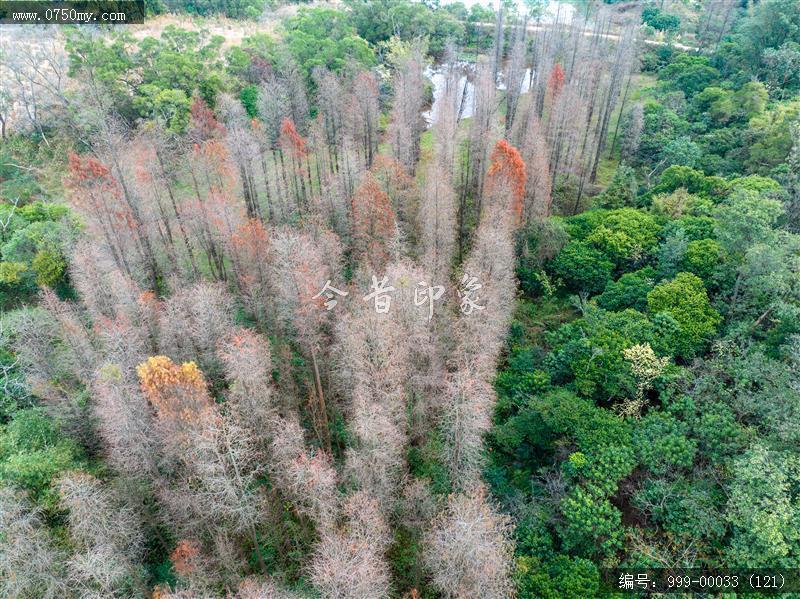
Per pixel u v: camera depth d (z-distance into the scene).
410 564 28.94
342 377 34.81
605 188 59.53
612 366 34.66
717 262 41.22
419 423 34.00
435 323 38.59
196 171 48.31
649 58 88.06
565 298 47.75
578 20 79.44
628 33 65.06
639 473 31.45
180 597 24.39
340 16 85.19
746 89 63.59
